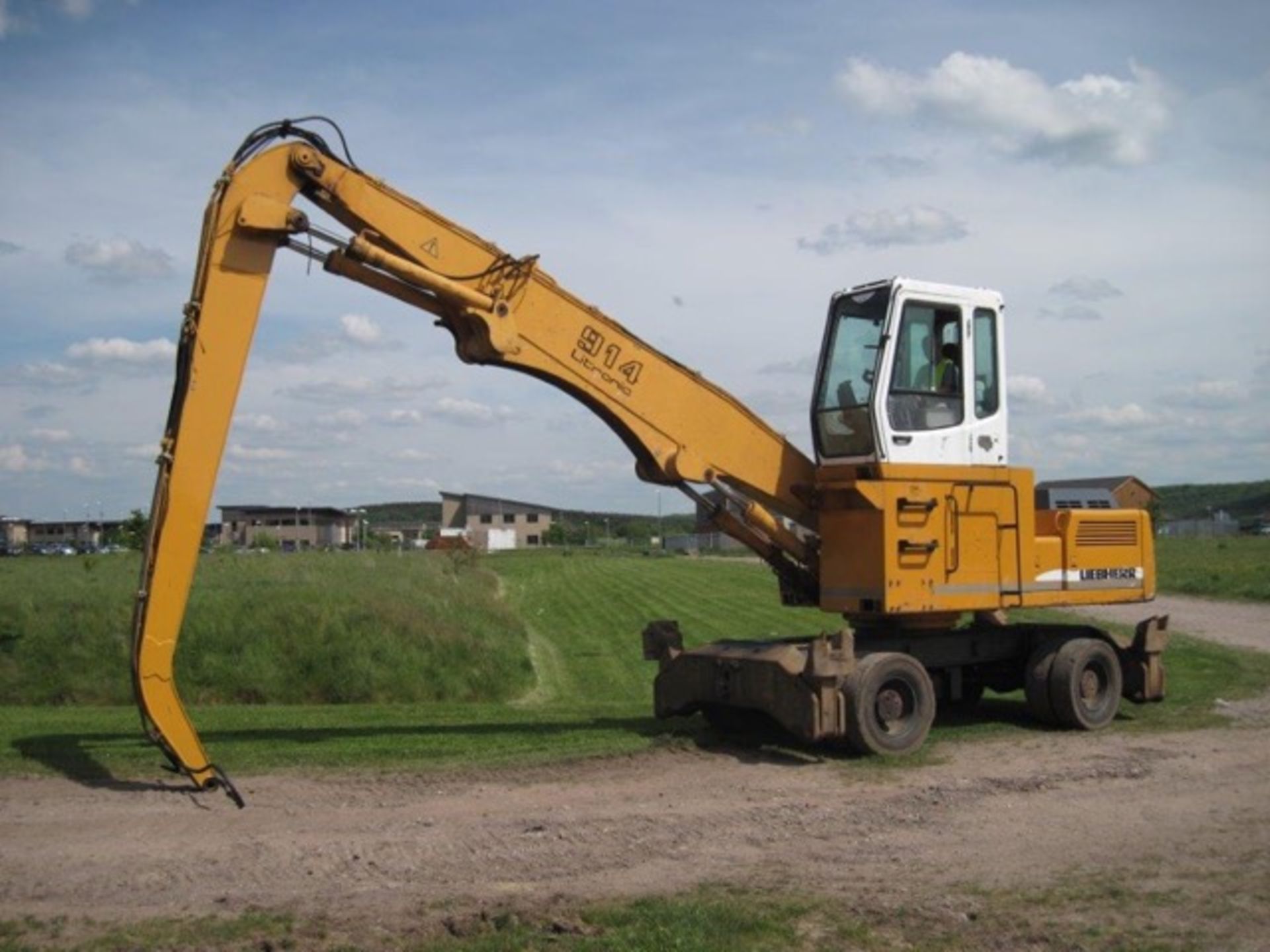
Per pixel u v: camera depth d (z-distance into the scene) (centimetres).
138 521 4316
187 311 909
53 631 1895
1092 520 1265
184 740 891
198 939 600
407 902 658
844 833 819
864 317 1138
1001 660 1284
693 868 733
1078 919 643
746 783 970
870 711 1066
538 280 1046
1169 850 777
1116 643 1288
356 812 853
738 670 1116
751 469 1145
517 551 10294
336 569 2856
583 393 1070
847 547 1130
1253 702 1389
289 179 948
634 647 2650
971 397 1162
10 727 1182
